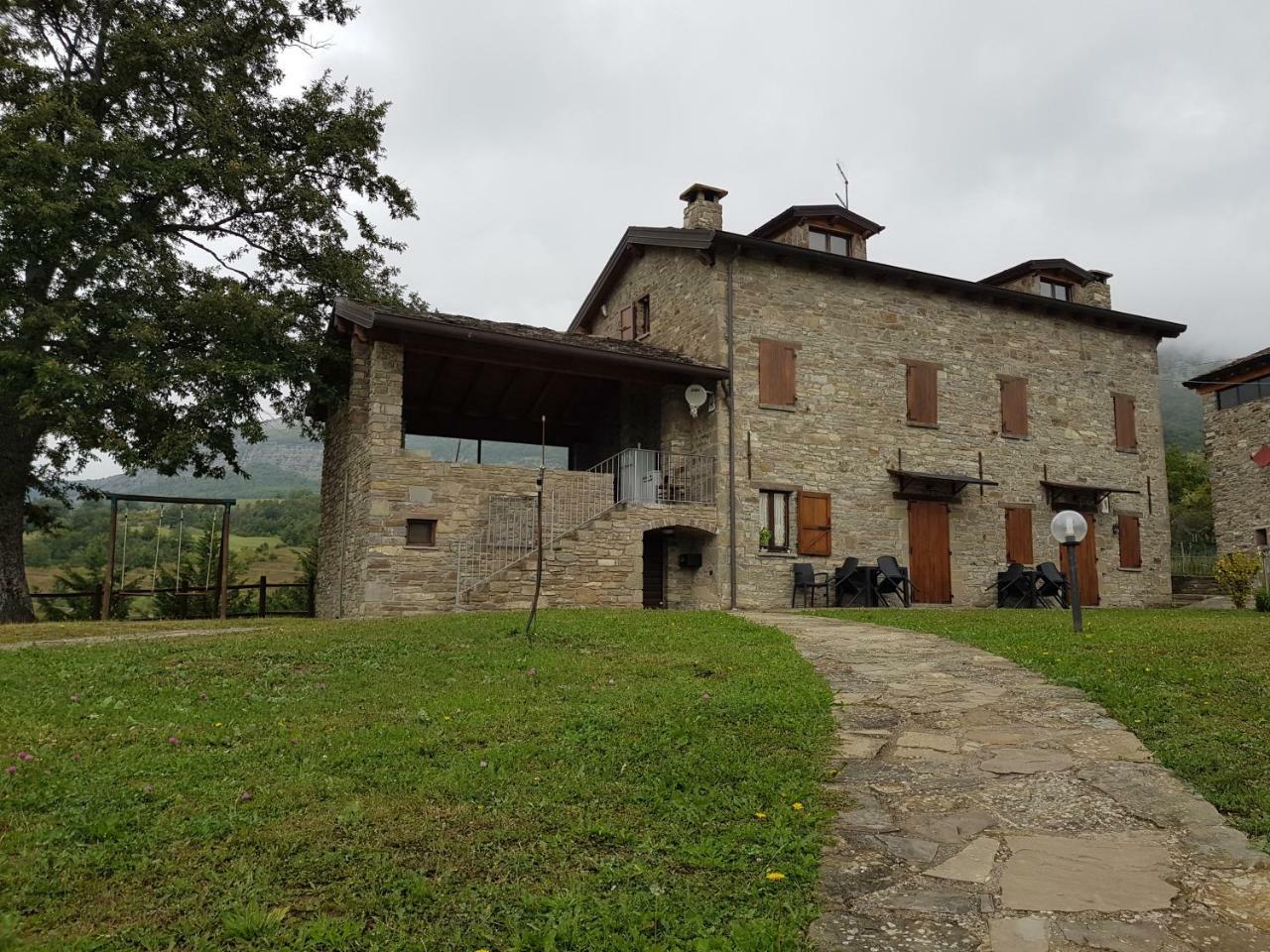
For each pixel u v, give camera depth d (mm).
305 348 15617
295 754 5000
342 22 18453
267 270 18406
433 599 13516
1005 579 17969
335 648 8281
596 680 6980
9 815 3957
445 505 13812
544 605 13578
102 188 14352
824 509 16547
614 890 3350
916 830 4012
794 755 5051
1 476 15258
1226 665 6996
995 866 3609
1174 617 13078
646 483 16188
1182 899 3270
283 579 20281
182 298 15969
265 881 3365
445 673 7266
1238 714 5527
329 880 3414
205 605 18109
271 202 17562
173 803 4168
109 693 6430
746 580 15625
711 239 15867
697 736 5379
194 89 16312
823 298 17156
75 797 4199
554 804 4211
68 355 14734
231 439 16047
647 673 7270
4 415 15266
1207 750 4891
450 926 3064
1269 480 21516
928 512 17719
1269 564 21125
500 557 13984
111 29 16438
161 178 14945
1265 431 21688
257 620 12234
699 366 15539
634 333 19047
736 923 3043
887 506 17281
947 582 17703
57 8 15930
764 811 4199
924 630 10422
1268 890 3324
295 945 2900
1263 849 3670
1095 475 19922
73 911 3129
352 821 3957
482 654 8086
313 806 4148
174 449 14477
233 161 15648
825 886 3426
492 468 14203
